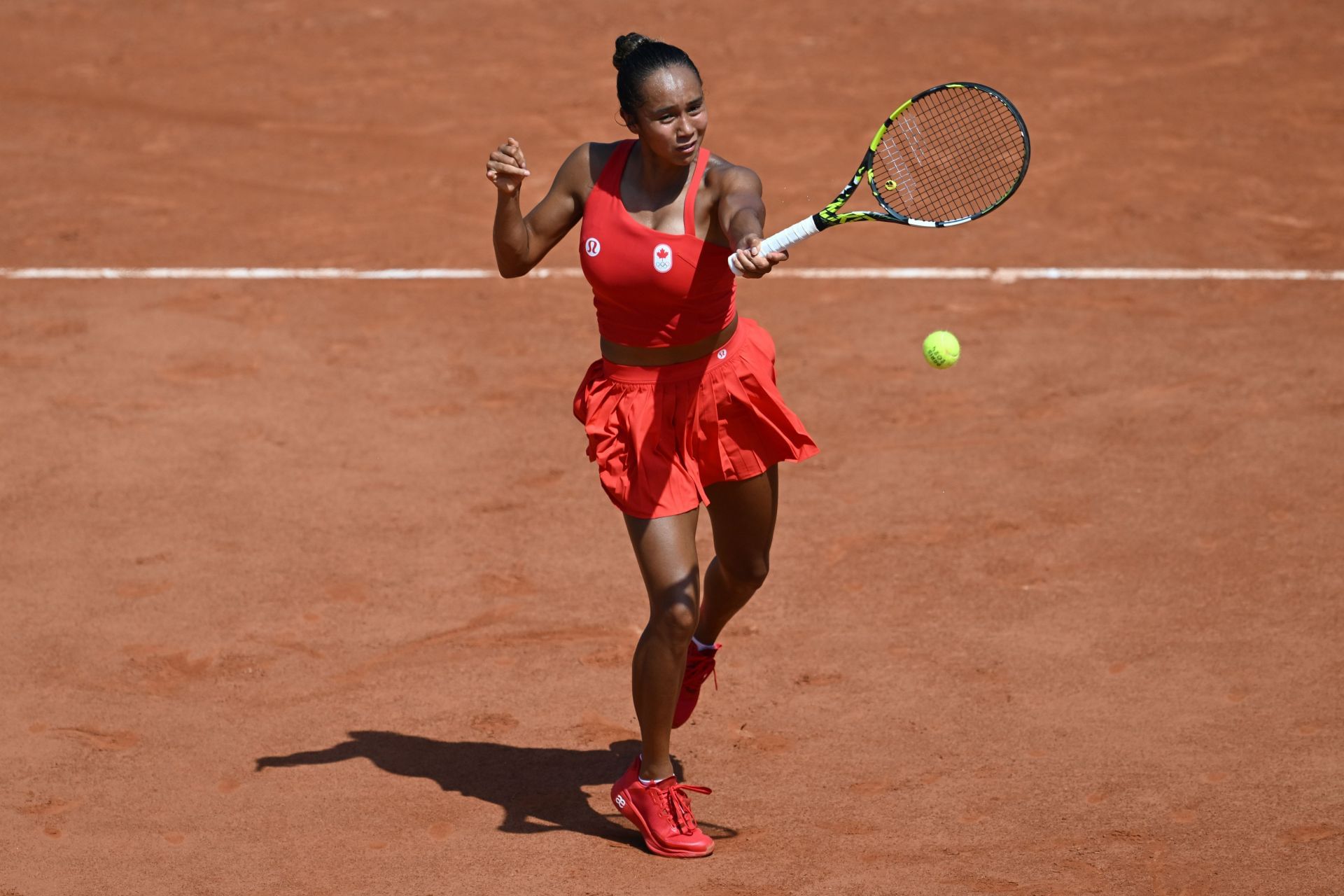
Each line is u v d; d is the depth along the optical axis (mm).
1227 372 32938
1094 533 25938
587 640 23000
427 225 44594
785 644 22781
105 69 61969
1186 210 44938
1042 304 37688
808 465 28953
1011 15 71625
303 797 19062
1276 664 21734
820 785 19219
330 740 20422
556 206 17391
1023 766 19453
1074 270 40219
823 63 63531
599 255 16703
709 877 17266
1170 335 35281
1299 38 66375
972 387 32531
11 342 35312
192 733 20516
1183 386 32219
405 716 21031
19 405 31750
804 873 17297
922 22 70625
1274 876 16906
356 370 33906
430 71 62781
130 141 52562
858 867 17375
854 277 40219
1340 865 17078
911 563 25109
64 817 18562
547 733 20656
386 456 29516
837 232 44094
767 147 51906
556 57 65062
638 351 17250
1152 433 29891
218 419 31172
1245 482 27688
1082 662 22000
